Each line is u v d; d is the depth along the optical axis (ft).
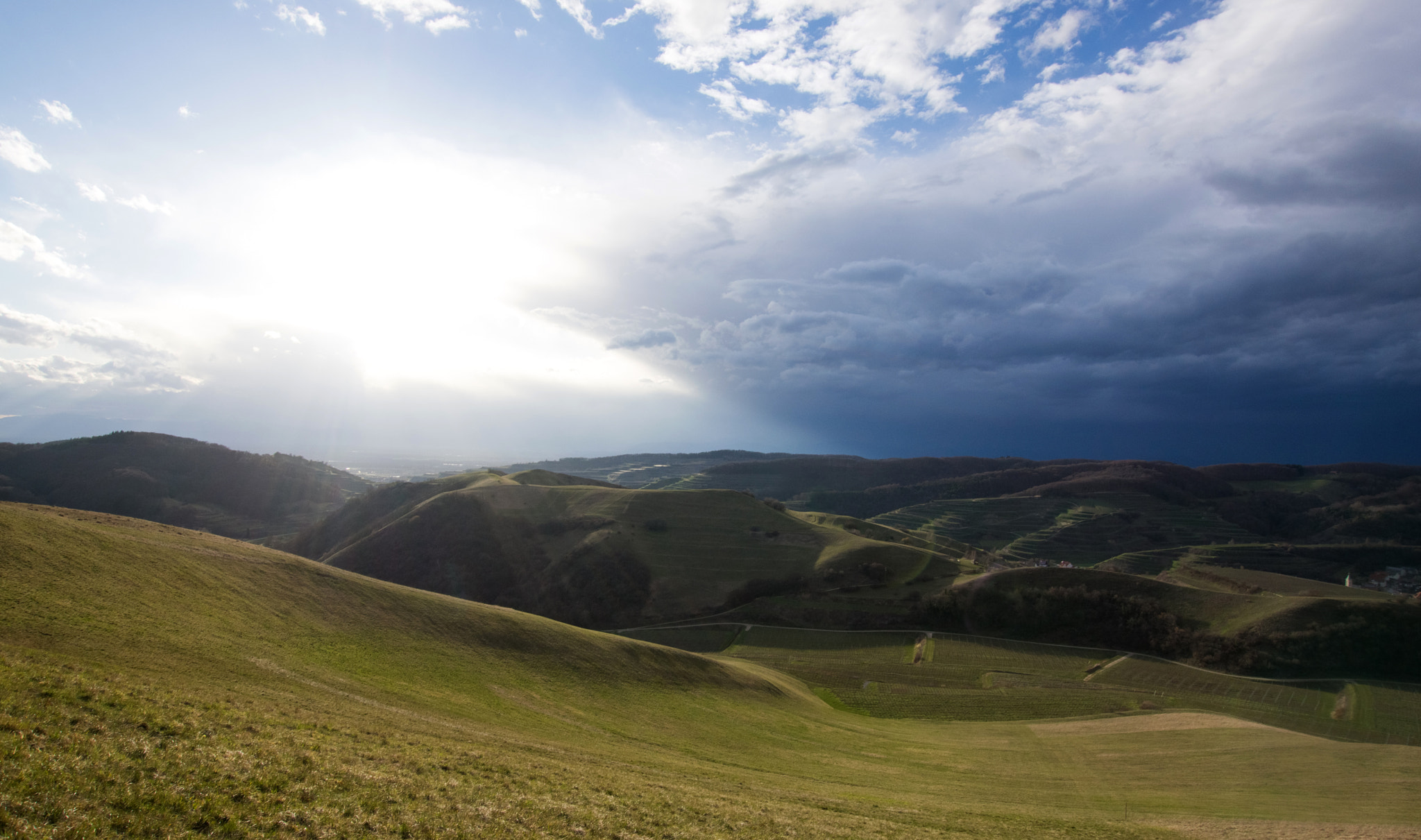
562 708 160.76
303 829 54.65
